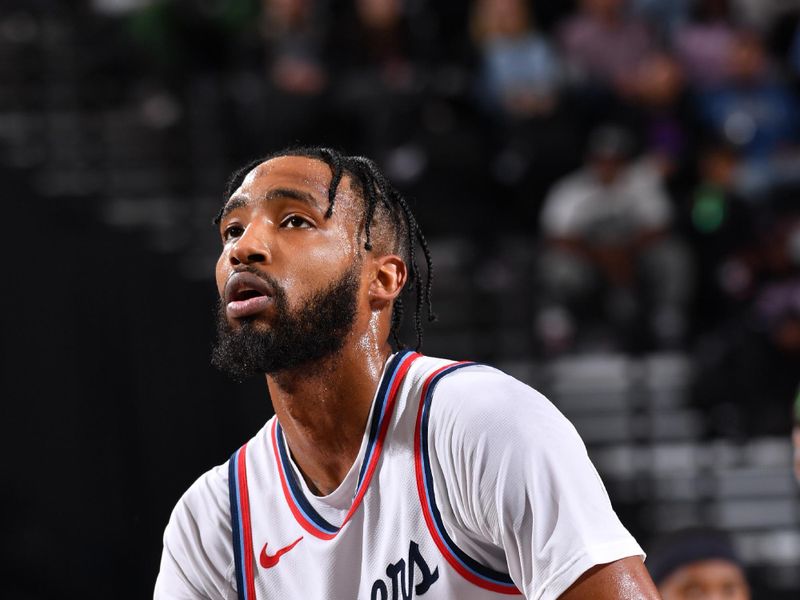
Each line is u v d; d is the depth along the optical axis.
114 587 15.30
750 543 14.90
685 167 17.14
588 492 3.71
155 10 17.44
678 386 16.14
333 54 17.23
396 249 4.29
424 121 16.45
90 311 15.75
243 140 16.91
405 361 4.16
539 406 3.84
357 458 4.07
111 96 18.17
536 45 17.22
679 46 17.78
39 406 15.49
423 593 3.96
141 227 16.20
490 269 16.58
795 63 18.14
